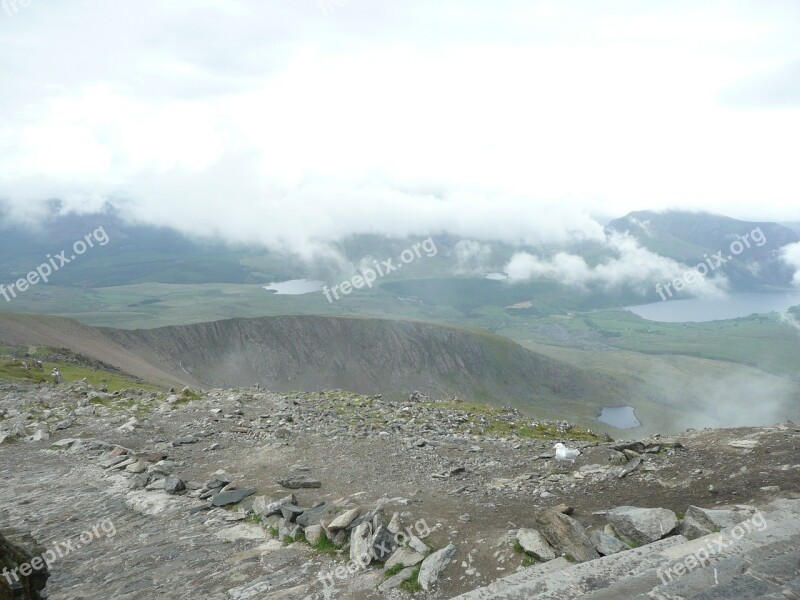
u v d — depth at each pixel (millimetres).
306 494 17750
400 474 20391
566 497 15984
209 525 15992
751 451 17500
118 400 42375
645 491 15711
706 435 21500
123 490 20391
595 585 9508
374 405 41656
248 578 12273
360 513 14383
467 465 22422
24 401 43438
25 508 19109
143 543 15125
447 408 46438
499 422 40969
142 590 12266
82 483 21781
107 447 26797
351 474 20297
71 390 49562
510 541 12133
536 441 30469
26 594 10977
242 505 17453
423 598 10539
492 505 15266
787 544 10305
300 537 14328
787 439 18375
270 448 24906
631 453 19938
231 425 31203
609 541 11602
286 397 43094
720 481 15227
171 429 31125
